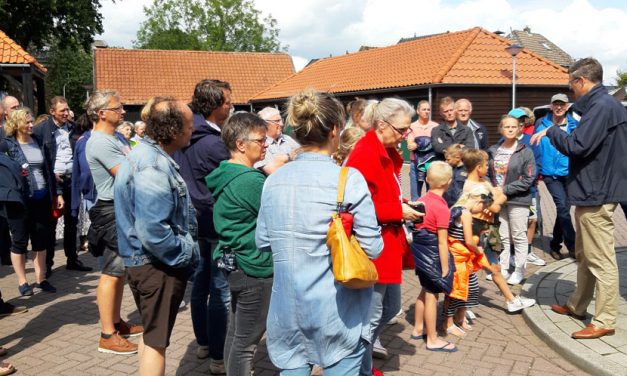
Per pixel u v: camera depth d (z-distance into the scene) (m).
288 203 2.47
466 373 4.00
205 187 3.90
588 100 4.24
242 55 35.47
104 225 4.29
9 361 4.28
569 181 4.42
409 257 3.99
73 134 6.91
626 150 4.16
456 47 22.38
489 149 6.53
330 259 2.45
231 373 3.28
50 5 24.86
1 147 5.81
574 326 4.63
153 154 3.16
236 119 3.38
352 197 2.43
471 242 4.49
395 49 25.77
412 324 5.00
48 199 6.20
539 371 4.02
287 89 28.70
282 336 2.51
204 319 4.17
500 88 21.16
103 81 31.52
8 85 21.59
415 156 7.08
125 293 5.98
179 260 3.16
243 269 3.20
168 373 4.03
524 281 6.13
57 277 6.70
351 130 4.32
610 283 4.33
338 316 2.43
